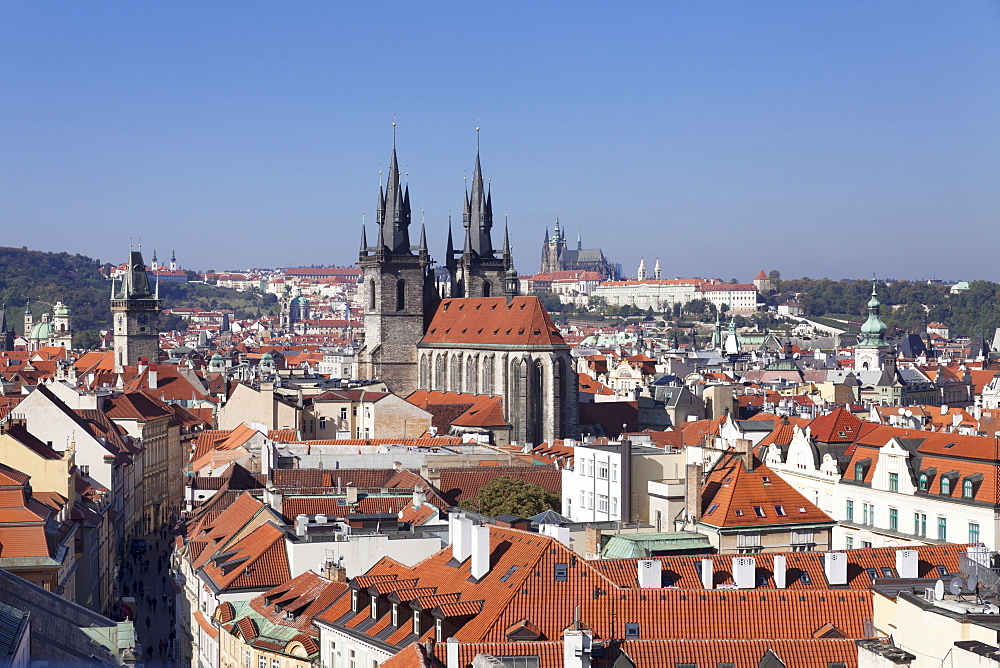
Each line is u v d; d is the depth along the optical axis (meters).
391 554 155.75
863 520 198.75
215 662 154.88
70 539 191.62
